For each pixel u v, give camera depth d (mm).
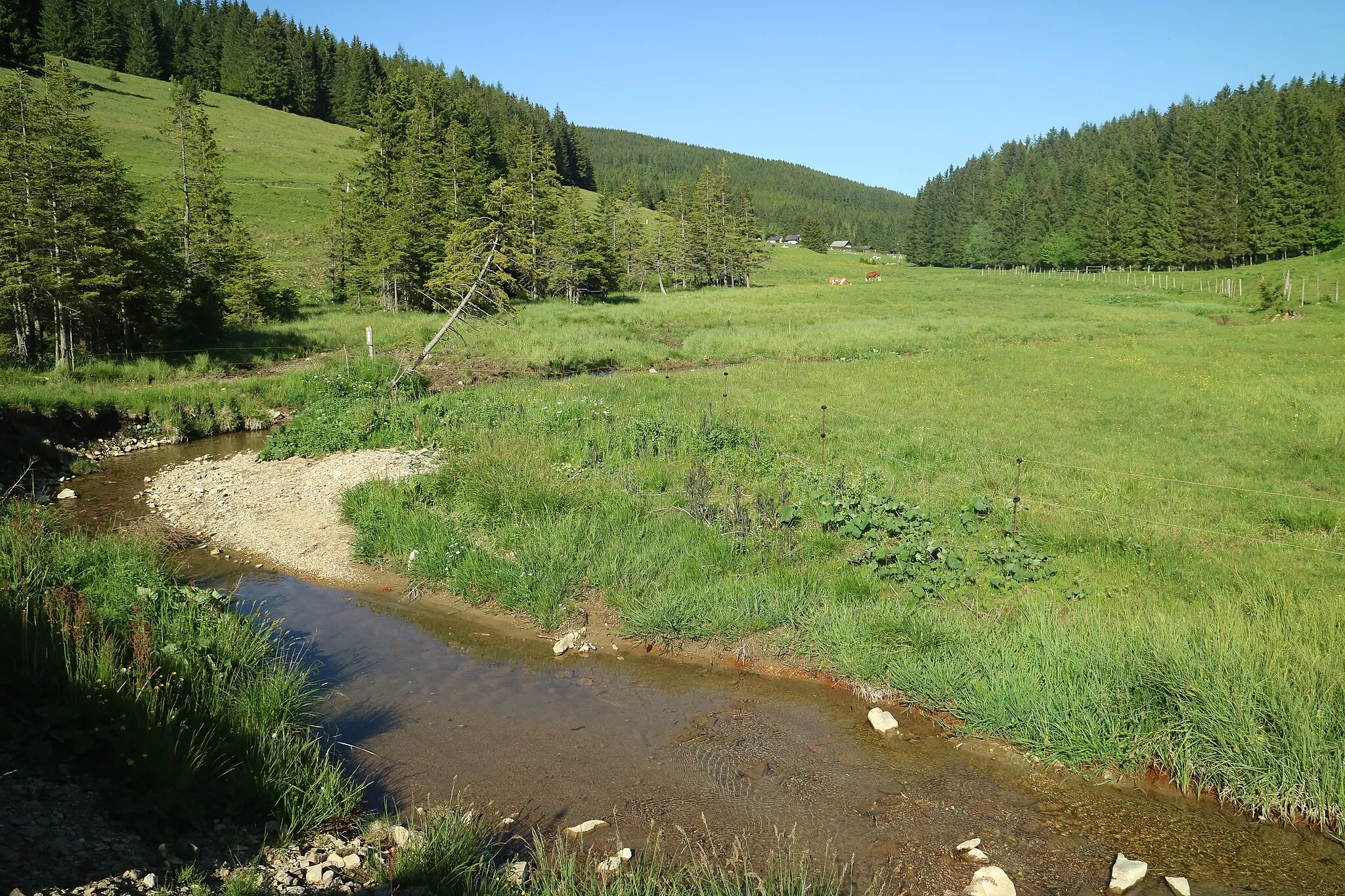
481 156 86250
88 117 28391
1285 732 6094
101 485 15844
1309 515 11539
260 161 90250
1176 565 9773
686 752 6793
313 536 12602
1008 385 24703
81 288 26094
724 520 11406
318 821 5590
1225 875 5285
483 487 12922
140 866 4688
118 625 7703
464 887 4891
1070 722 6641
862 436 17297
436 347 34406
